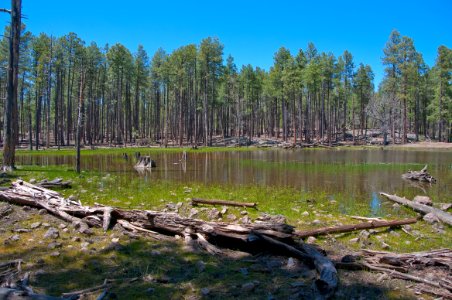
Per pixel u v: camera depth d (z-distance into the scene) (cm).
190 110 6450
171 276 559
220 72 5491
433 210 1041
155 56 6775
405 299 491
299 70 5844
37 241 692
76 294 473
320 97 7175
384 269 580
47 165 2347
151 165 2450
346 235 815
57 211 862
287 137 6894
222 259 638
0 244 670
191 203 1120
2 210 862
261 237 657
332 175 2097
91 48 5438
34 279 527
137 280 535
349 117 9144
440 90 5897
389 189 1595
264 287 518
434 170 2372
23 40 4369
